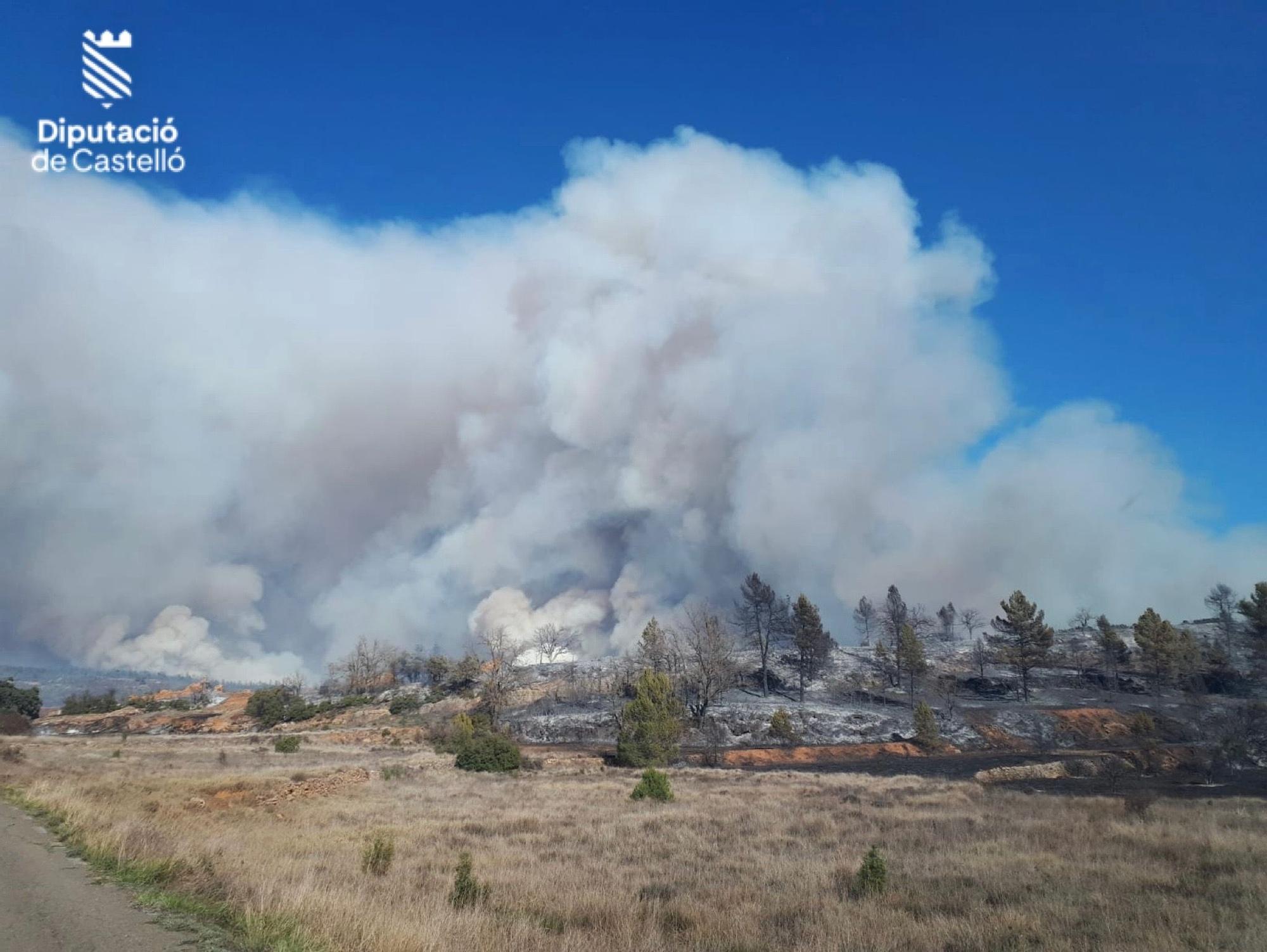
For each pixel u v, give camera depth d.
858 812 28.50
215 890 11.70
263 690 123.19
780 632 122.88
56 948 8.68
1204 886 14.47
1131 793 38.28
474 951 9.58
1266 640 101.81
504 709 105.31
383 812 28.98
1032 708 93.62
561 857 19.19
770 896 14.12
